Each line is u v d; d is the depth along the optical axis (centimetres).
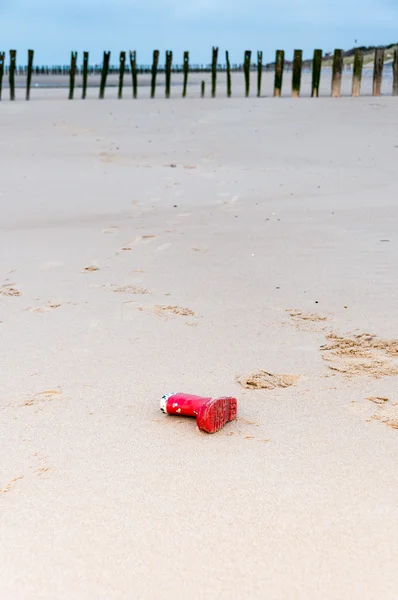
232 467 348
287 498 320
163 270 744
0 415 409
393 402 423
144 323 577
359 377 463
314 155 1519
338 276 701
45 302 637
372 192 1159
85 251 831
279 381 460
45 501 318
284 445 372
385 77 3969
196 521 301
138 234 919
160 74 6594
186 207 1095
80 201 1146
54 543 288
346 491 326
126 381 461
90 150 1616
